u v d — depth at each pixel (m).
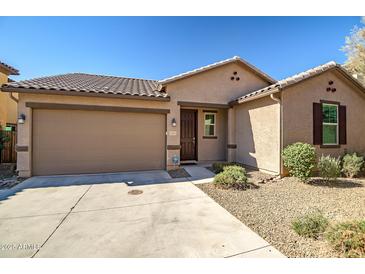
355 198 5.65
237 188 6.55
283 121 7.85
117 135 8.88
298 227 3.62
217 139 11.68
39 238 3.47
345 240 2.96
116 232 3.69
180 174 8.58
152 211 4.71
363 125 9.98
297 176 7.23
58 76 11.38
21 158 7.77
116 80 12.46
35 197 5.65
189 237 3.51
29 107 7.81
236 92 11.03
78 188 6.55
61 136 8.22
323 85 8.80
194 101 10.12
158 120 9.50
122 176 8.19
